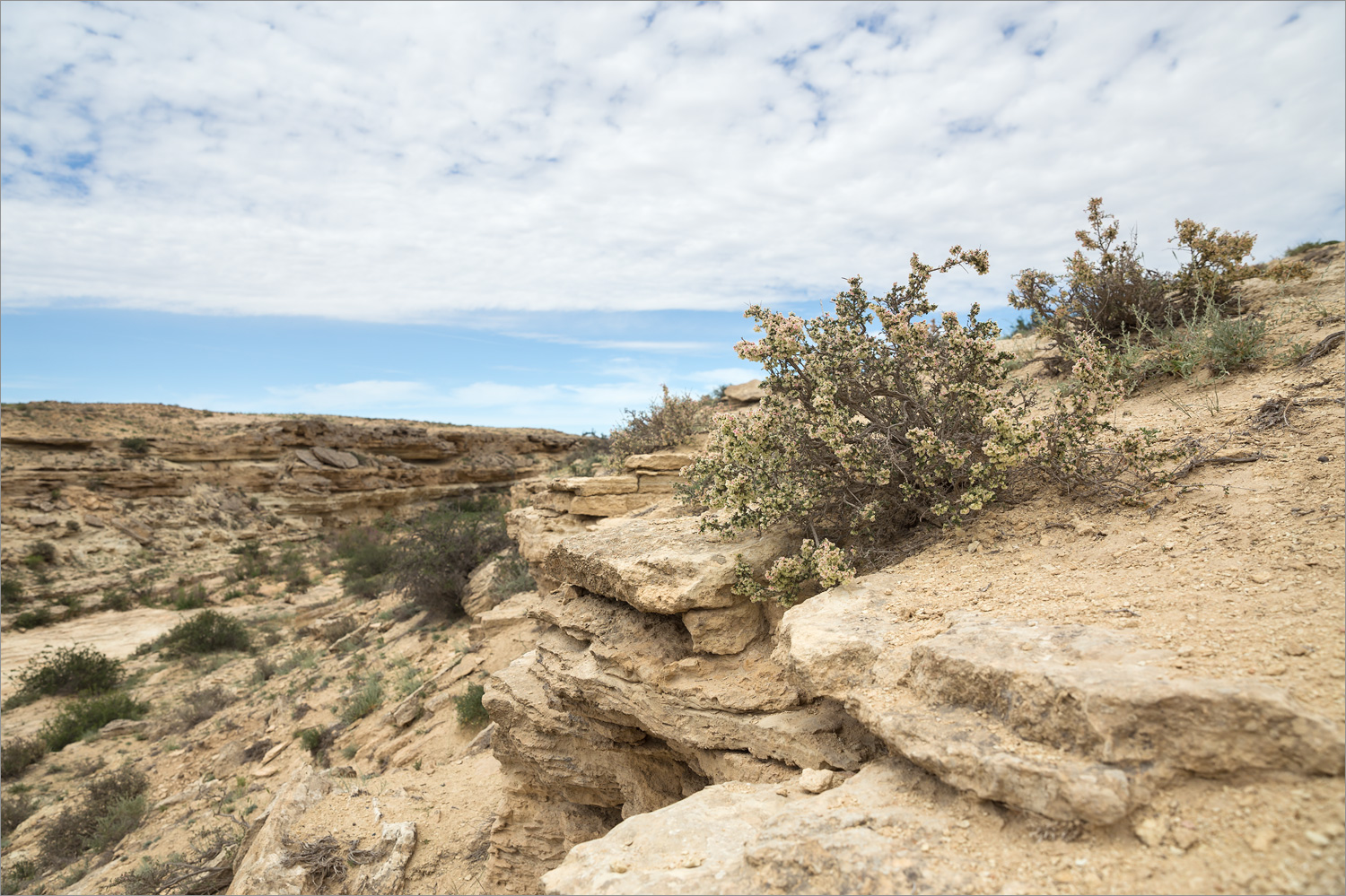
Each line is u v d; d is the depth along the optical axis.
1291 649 2.85
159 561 41.28
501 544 23.22
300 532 50.56
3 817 15.71
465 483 64.75
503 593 18.78
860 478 5.40
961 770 2.91
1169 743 2.57
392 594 27.05
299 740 16.19
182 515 46.28
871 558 5.41
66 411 54.28
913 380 5.68
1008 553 4.76
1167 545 4.12
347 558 43.12
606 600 6.87
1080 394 5.10
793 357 5.82
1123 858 2.42
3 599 33.03
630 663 5.96
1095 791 2.52
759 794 3.97
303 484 53.19
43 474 42.34
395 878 8.31
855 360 5.68
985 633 3.56
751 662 5.54
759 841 3.01
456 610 21.45
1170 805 2.49
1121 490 5.00
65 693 24.45
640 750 6.75
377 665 19.08
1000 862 2.60
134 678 25.73
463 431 74.75
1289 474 4.39
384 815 9.38
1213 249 7.64
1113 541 4.44
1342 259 8.46
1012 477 5.71
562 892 3.15
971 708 3.23
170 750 18.36
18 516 39.25
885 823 2.96
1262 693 2.50
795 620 4.45
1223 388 6.23
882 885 2.58
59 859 13.82
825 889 2.66
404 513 57.53
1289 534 3.77
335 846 8.66
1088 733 2.72
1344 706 2.50
